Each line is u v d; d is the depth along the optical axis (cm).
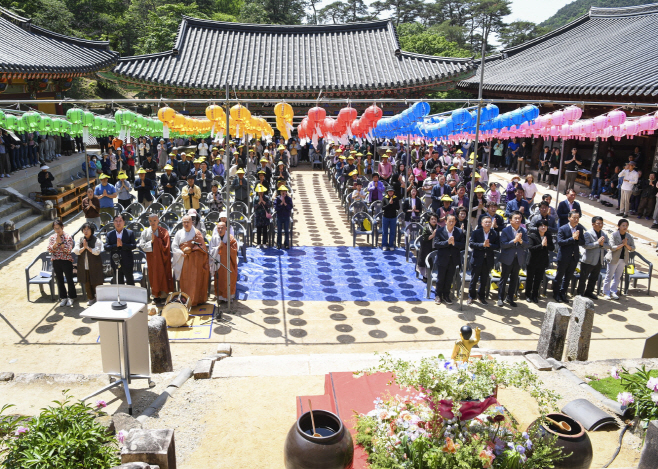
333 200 2058
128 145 2369
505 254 1041
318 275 1213
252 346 853
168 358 724
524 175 2633
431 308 1038
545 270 1104
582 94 1845
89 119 1017
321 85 2511
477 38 6925
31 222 1534
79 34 4344
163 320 720
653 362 727
